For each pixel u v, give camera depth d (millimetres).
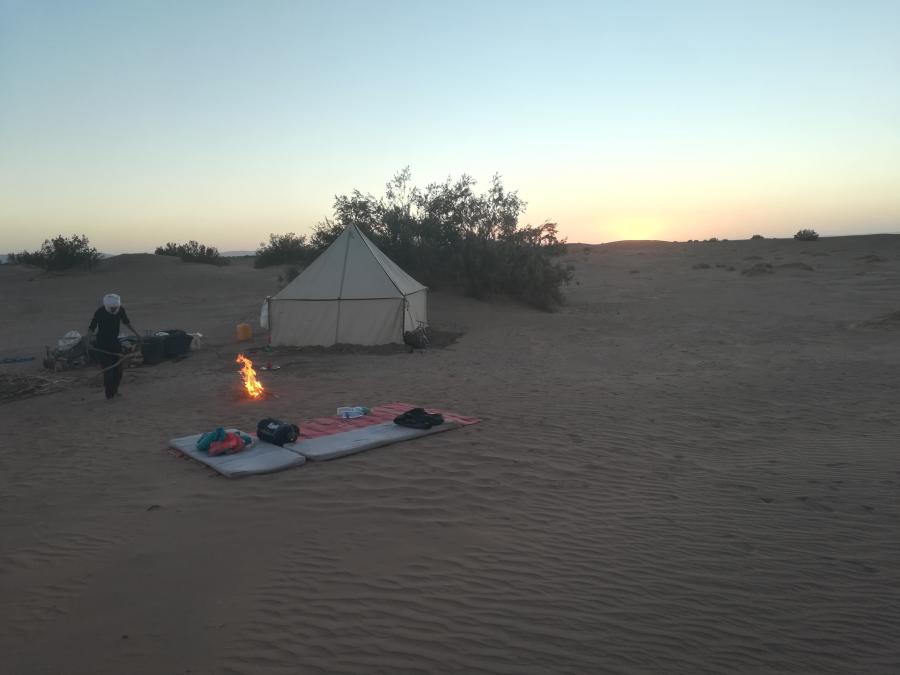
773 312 23188
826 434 7875
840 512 5410
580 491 5996
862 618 3787
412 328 18297
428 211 26703
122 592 4156
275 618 3785
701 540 4910
